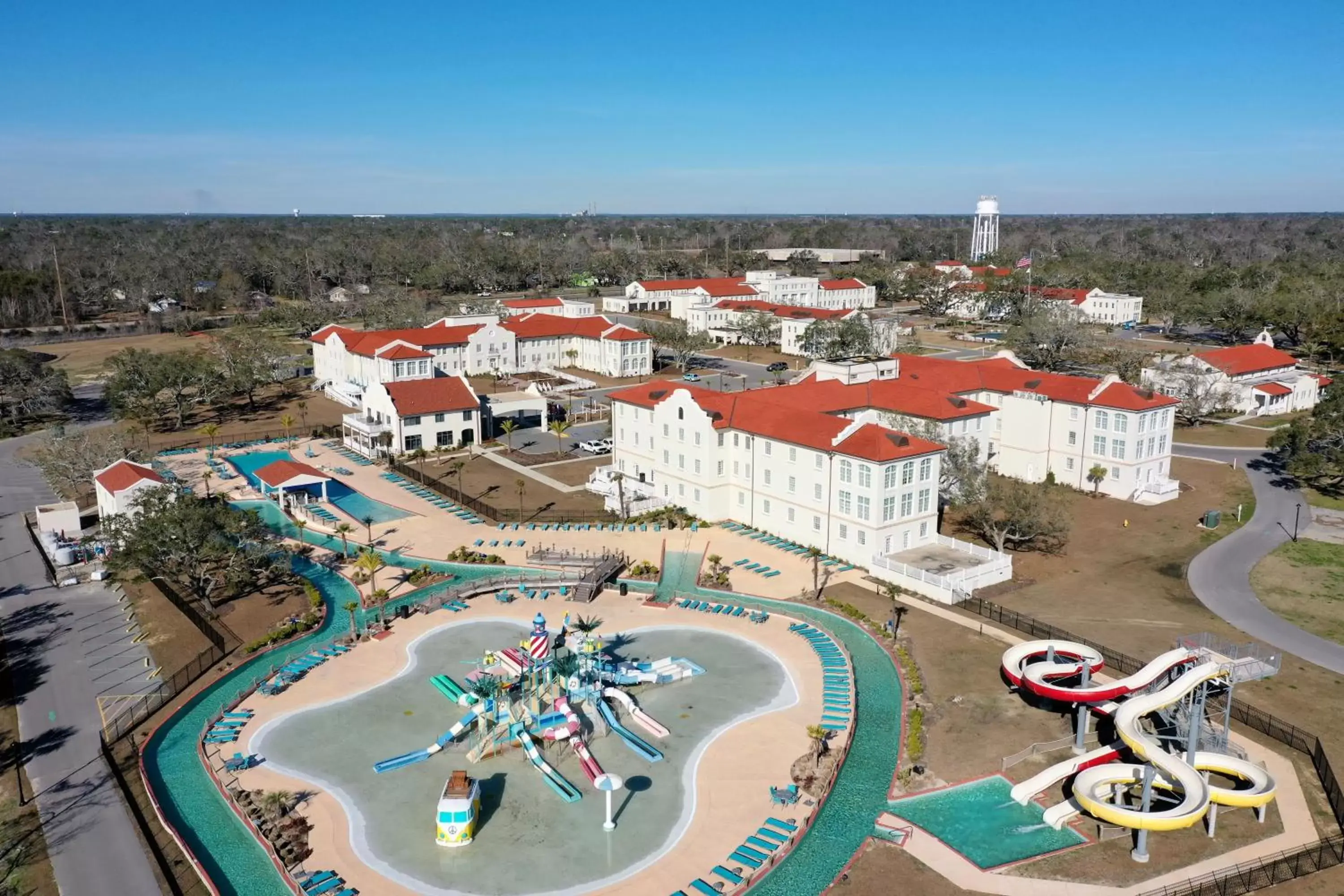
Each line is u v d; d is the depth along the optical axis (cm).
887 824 5206
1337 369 17975
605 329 19100
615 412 11450
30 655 7244
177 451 13412
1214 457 12531
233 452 13350
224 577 8219
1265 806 5134
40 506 10469
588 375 18650
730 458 10206
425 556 9375
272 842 5044
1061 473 11494
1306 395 15550
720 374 18812
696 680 6881
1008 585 8475
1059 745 5897
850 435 8994
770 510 9869
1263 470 11881
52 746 6003
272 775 5700
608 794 5112
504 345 18388
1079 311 19775
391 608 8169
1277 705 6278
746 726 6234
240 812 5284
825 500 9194
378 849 5025
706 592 8494
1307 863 4788
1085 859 4900
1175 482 10988
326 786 5591
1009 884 4728
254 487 11719
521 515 10500
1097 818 5141
